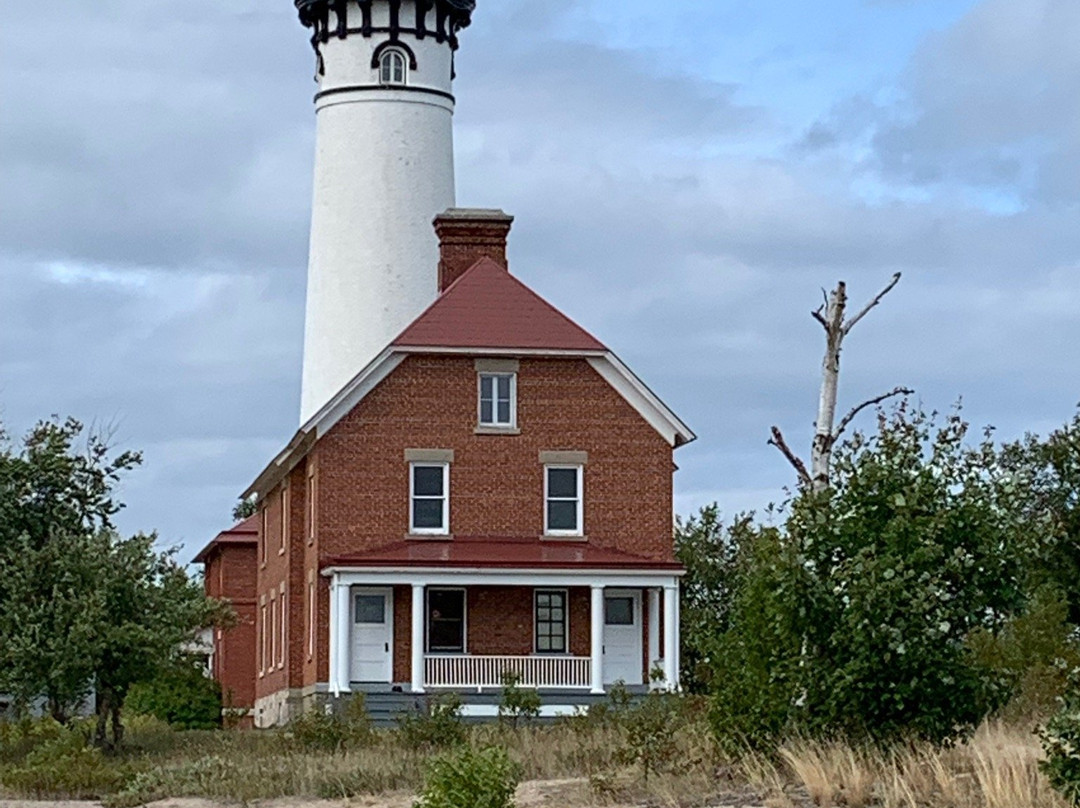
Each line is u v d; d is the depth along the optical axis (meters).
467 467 48.88
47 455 42.28
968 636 26.52
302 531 51.12
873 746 23.64
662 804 23.20
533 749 31.48
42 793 31.11
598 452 49.34
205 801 28.56
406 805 26.25
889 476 24.77
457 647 48.16
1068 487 39.31
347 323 57.75
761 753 24.70
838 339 28.12
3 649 37.72
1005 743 24.45
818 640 24.34
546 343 49.03
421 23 59.22
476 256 52.31
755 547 26.22
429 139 59.00
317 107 59.94
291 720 44.66
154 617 38.50
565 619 48.47
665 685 46.34
